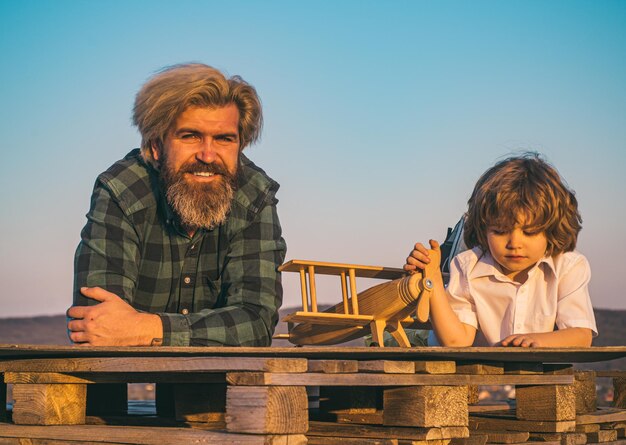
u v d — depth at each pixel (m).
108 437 2.99
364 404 3.63
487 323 4.41
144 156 3.99
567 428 3.45
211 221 3.89
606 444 3.62
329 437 3.11
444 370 3.06
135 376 3.34
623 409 4.05
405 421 3.02
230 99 3.88
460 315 4.40
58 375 3.18
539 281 4.33
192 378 3.31
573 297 4.21
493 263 4.42
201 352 2.88
